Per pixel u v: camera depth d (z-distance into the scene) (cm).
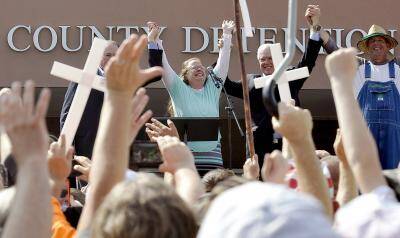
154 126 1314
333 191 1212
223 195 589
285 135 863
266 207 561
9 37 3356
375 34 2125
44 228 655
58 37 3381
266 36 3419
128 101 800
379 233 680
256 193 573
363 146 786
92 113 1995
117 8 3406
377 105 2095
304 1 3428
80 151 2000
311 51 2159
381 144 2084
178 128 1958
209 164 1975
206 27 3431
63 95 3544
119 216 657
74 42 3384
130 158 1526
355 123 795
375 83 2112
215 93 2142
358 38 3459
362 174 780
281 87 1733
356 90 2130
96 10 3394
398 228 678
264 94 897
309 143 863
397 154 2078
